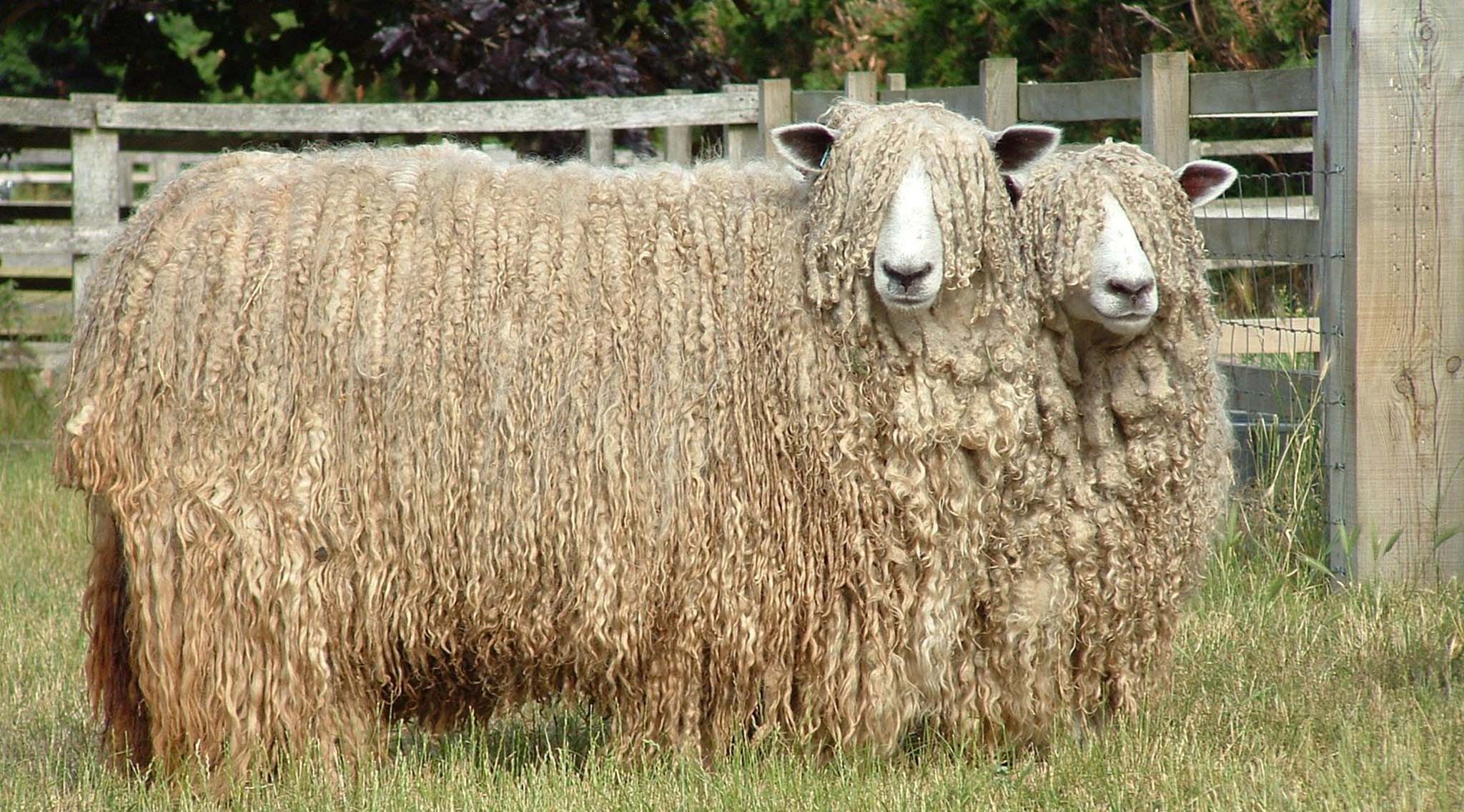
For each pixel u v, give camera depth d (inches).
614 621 241.9
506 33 716.7
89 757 273.7
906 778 246.7
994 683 260.2
